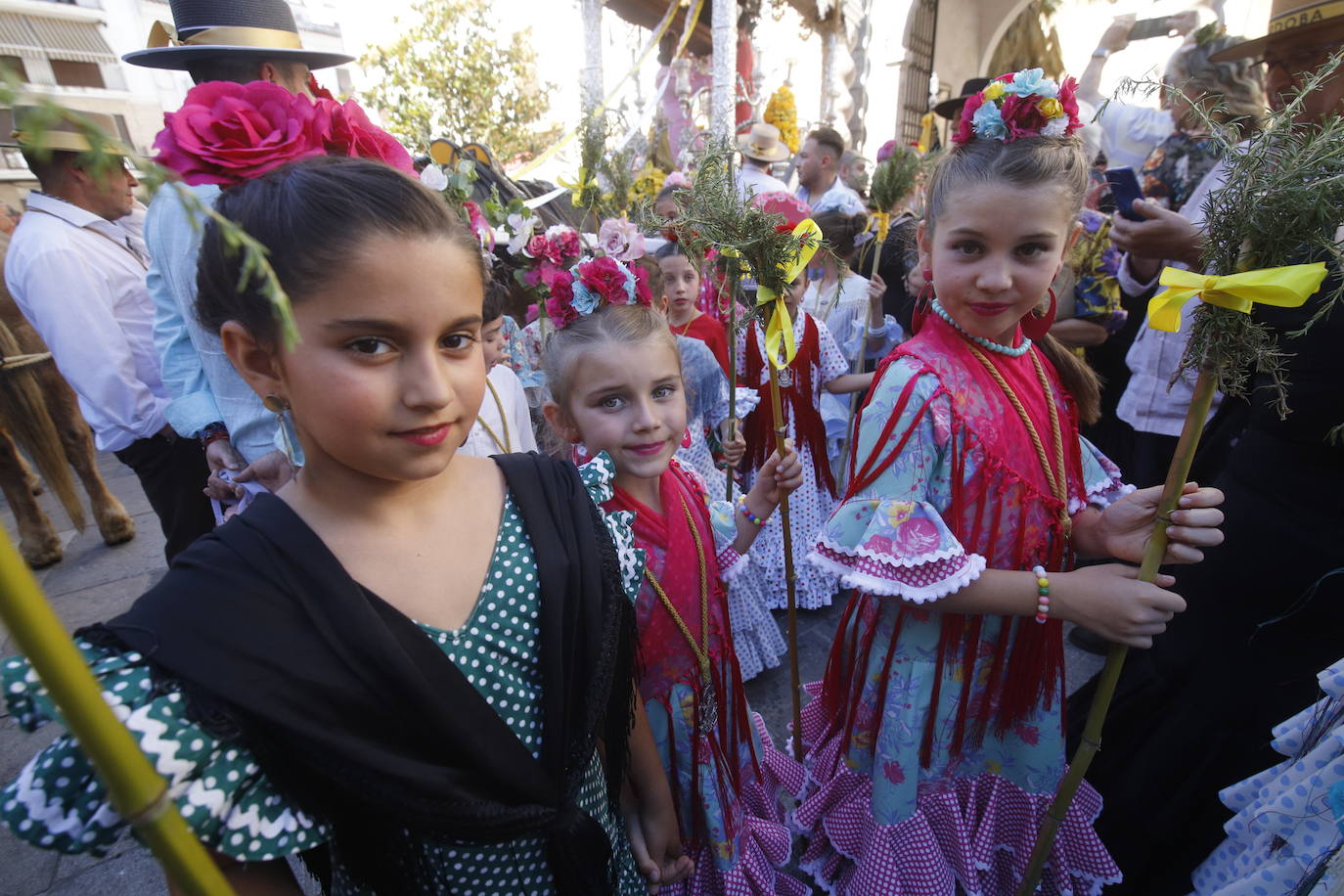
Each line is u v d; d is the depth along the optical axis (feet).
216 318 2.34
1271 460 4.28
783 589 9.25
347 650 2.19
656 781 3.97
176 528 7.63
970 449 4.00
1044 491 4.13
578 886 2.85
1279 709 4.37
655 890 4.05
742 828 4.87
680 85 25.43
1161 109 9.71
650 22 27.09
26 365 9.91
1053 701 4.50
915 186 11.81
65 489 10.48
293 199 2.09
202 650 1.99
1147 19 19.29
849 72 29.37
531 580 2.71
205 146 3.87
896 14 28.32
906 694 4.42
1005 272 3.75
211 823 1.99
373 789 2.19
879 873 4.54
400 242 2.07
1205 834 4.62
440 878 2.61
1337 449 3.97
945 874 4.52
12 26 29.76
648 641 4.38
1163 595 3.57
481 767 2.43
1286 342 3.99
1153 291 8.51
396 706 2.26
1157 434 8.21
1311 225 2.88
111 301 6.96
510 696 2.63
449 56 37.76
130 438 7.13
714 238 4.78
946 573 3.80
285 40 6.44
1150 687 5.09
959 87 33.81
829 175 15.33
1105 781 5.14
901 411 4.01
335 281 2.03
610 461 3.42
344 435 2.19
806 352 8.71
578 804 2.93
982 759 4.72
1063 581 3.82
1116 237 6.46
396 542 2.47
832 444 10.14
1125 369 9.61
